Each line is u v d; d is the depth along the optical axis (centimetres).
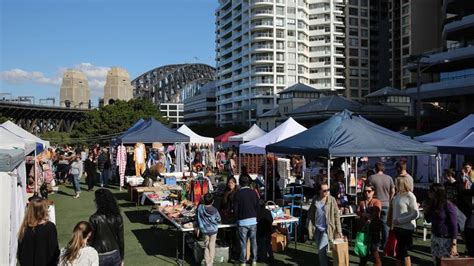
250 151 1595
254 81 9375
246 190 791
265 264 812
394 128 4594
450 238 633
